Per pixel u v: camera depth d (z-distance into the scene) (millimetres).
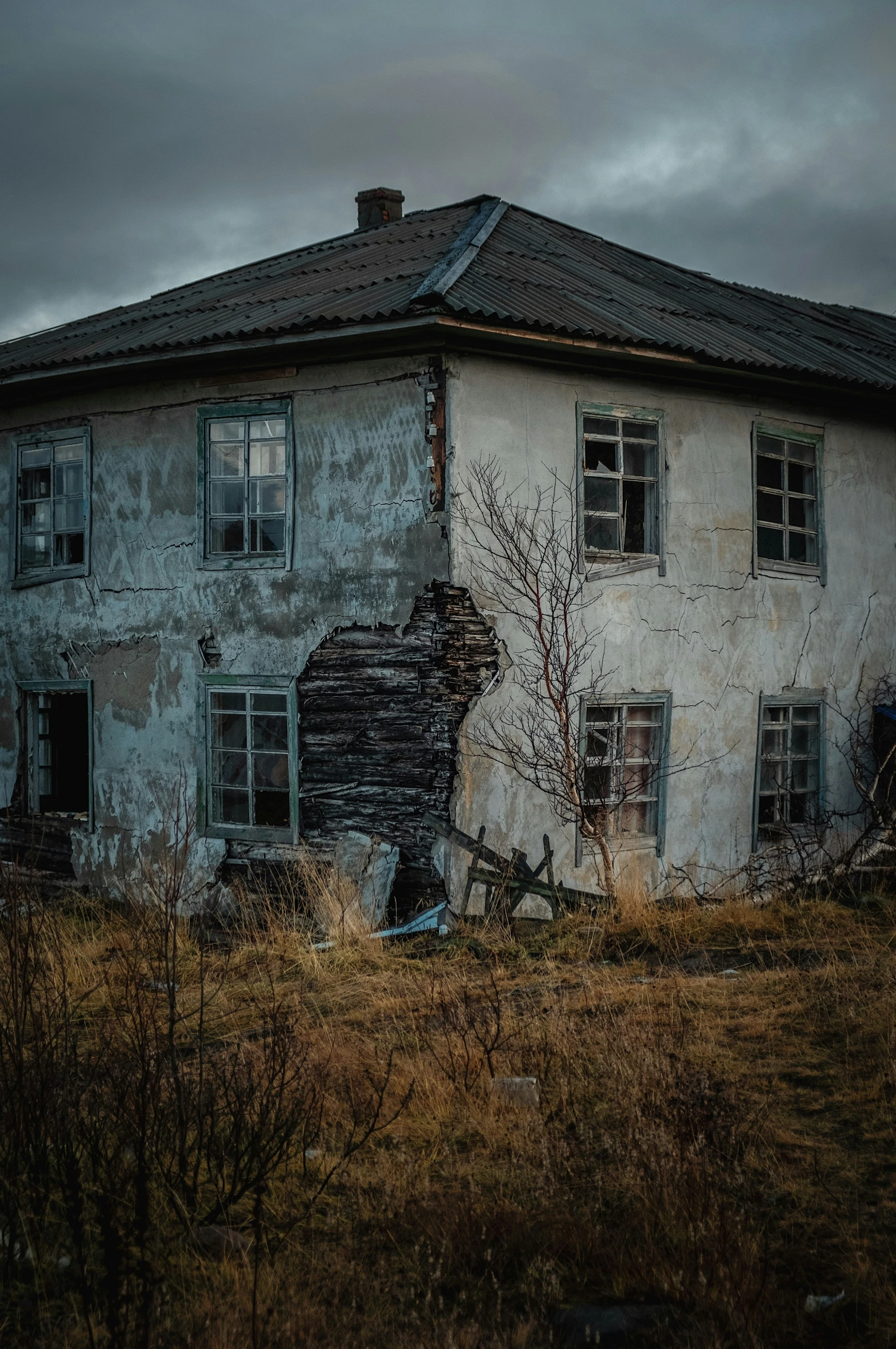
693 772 11008
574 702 10109
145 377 10992
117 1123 4664
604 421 10453
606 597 10344
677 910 9477
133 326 11883
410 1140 5082
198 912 10484
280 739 10469
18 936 6035
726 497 11273
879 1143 4895
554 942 8836
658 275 13141
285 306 10453
